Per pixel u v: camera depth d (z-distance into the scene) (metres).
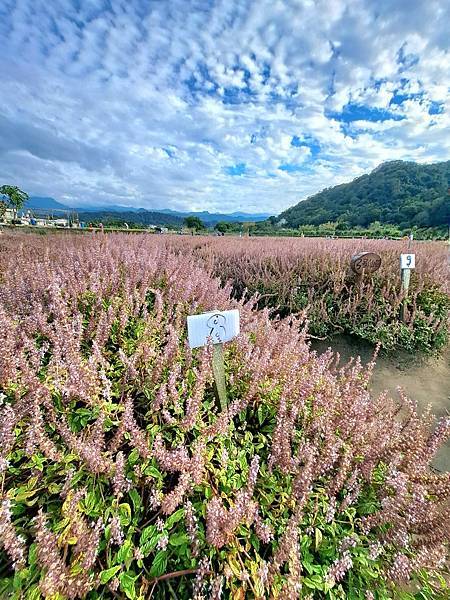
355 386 2.04
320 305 4.77
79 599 0.98
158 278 3.05
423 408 3.34
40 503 1.19
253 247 8.20
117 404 1.51
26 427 1.39
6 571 1.05
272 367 1.85
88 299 2.45
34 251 4.75
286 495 1.29
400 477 1.28
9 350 1.54
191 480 1.21
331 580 1.05
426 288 4.97
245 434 1.58
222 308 2.68
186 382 1.70
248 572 1.09
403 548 1.30
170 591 1.05
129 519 1.12
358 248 6.73
